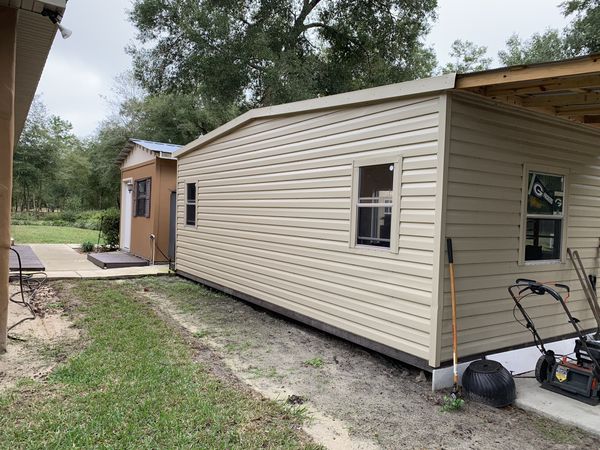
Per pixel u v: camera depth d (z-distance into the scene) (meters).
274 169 6.24
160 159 10.67
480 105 3.98
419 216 3.97
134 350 4.31
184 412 3.04
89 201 32.16
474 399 3.52
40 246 14.22
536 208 4.56
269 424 2.99
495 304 4.21
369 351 4.77
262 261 6.49
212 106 18.97
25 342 4.43
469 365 3.74
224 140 7.68
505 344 4.31
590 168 5.12
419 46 19.38
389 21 17.81
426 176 3.90
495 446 2.85
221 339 5.07
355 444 2.80
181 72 16.89
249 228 6.86
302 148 5.64
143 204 11.43
